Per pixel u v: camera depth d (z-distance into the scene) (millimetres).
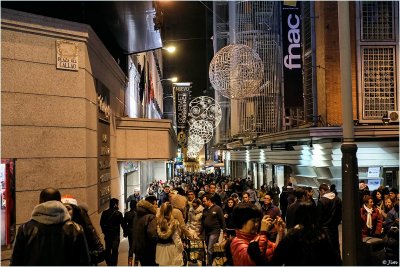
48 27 9586
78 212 6578
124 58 18344
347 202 7773
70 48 9969
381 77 22859
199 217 10672
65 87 9875
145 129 16031
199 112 40562
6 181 8727
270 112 33656
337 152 20516
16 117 9039
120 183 16547
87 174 10320
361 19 22828
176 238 8227
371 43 22812
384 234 10414
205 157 89188
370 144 20422
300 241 4230
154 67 40250
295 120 27547
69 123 9891
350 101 8000
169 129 16578
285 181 30438
